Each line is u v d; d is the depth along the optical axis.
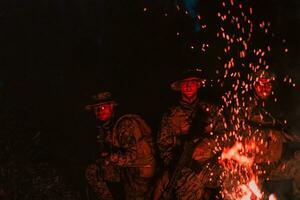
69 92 12.41
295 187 9.74
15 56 12.63
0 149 10.14
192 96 9.74
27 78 12.43
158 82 12.32
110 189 9.92
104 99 9.70
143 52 12.68
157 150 9.86
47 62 12.77
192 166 9.52
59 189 10.05
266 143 9.69
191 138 9.57
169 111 9.77
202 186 9.49
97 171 9.73
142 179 9.65
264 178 9.71
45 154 10.59
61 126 11.64
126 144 9.51
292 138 9.84
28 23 12.90
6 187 9.77
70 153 11.11
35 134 10.63
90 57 12.89
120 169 9.76
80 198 10.48
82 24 13.12
